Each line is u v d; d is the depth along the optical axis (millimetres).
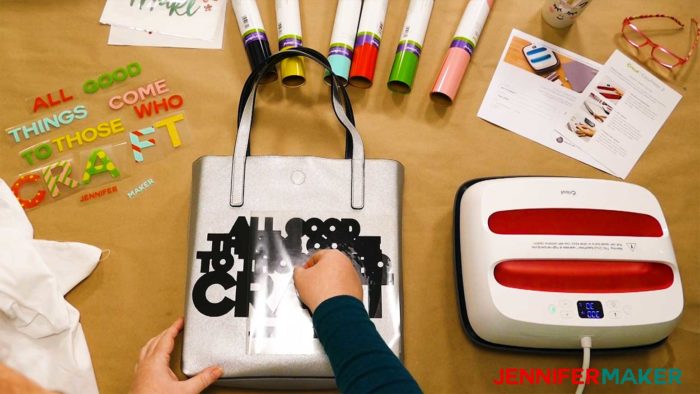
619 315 639
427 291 751
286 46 813
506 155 818
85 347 704
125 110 820
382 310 680
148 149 802
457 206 737
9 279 678
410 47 813
